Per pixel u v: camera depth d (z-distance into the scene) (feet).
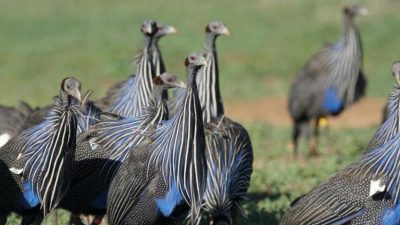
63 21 184.55
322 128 96.02
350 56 81.97
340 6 176.14
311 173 70.79
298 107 83.92
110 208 45.01
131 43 159.22
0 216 46.70
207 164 47.50
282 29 167.22
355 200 43.68
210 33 53.01
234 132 49.60
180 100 52.08
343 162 75.10
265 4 186.50
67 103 45.11
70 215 52.34
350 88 82.53
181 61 144.15
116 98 54.90
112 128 48.21
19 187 45.57
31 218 46.93
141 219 44.11
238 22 174.70
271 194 64.95
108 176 47.85
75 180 48.11
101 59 147.64
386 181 43.29
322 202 44.11
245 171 49.88
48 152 45.06
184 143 42.93
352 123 104.58
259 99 120.47
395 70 49.73
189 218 46.37
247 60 146.20
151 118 47.01
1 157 46.14
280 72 138.92
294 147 82.64
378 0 173.78
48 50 156.66
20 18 188.24
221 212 48.24
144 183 43.68
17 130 54.44
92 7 198.08
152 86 50.26
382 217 43.52
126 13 189.26
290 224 44.93
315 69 83.10
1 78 138.00
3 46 161.38
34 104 117.29
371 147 51.29
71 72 141.18
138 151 44.21
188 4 193.77
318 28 165.58
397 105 49.55
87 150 48.16
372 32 159.94
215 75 52.34
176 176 43.04
